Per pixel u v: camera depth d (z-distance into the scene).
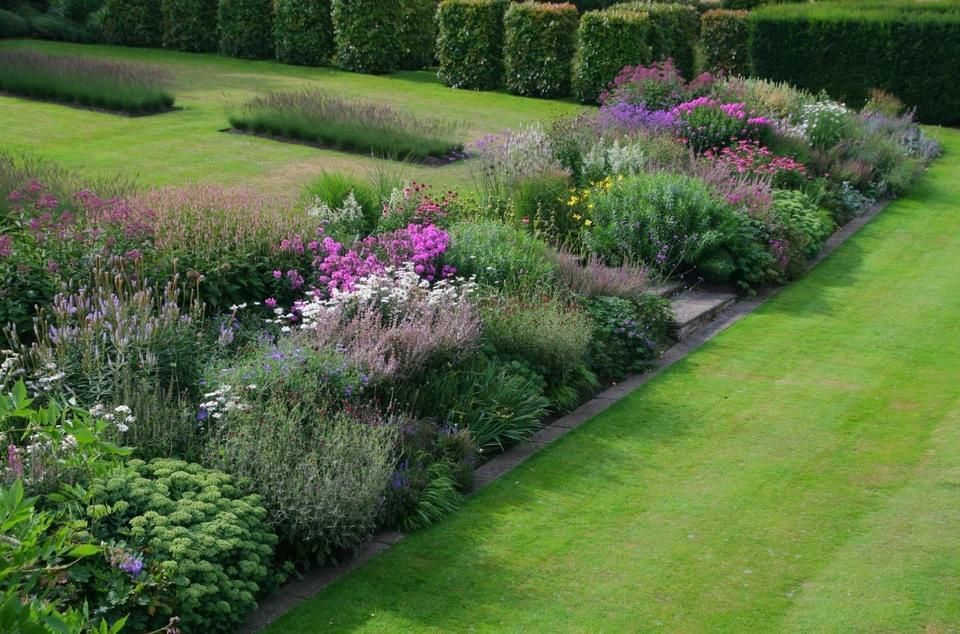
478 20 21.34
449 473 6.70
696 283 11.54
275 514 5.68
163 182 12.52
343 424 6.35
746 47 22.52
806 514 6.54
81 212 8.67
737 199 12.35
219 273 8.07
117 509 5.11
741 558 5.96
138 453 5.84
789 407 8.38
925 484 7.02
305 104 16.06
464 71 21.72
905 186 15.92
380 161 14.45
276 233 8.71
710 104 15.52
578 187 12.94
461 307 8.07
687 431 7.86
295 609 5.30
